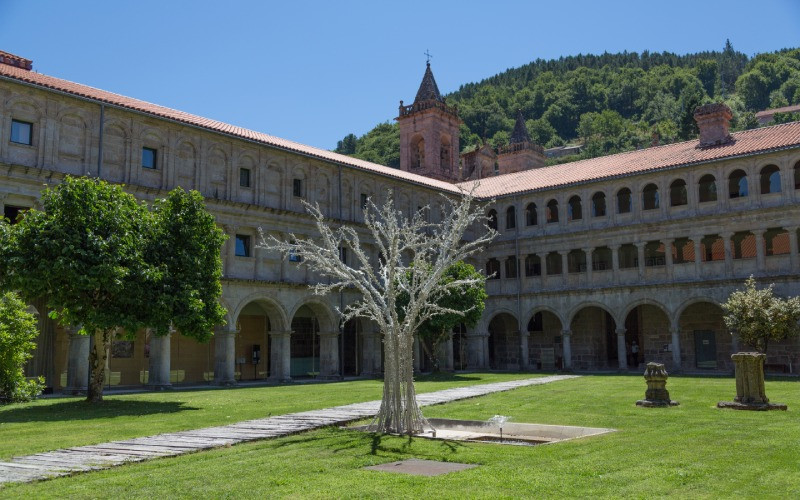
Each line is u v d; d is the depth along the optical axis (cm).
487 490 1168
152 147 4144
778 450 1519
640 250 5425
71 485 1266
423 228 5844
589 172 5956
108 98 3981
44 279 2611
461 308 4644
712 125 5506
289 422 2159
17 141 3572
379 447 1666
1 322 2897
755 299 4306
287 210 4769
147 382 4409
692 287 5128
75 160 3772
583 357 6094
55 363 3881
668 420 2078
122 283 2706
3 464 1482
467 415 2350
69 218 2722
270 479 1291
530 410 2467
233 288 4397
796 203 4734
